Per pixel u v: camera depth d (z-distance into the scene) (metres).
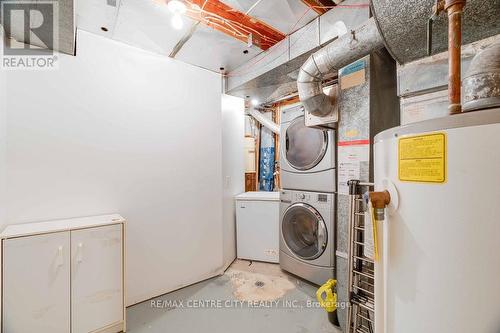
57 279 1.47
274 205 2.88
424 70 1.51
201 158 2.54
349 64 1.75
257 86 3.19
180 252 2.33
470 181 0.58
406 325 0.71
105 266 1.65
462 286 0.59
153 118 2.19
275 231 2.88
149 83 2.17
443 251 0.62
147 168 2.14
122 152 2.01
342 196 1.80
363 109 1.65
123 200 2.00
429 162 0.65
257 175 4.29
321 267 2.25
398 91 1.64
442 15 1.12
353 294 1.48
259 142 4.31
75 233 1.54
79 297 1.54
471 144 0.58
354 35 1.56
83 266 1.56
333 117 1.86
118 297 1.69
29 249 1.39
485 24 1.19
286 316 1.88
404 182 0.71
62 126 1.74
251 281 2.47
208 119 2.61
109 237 1.67
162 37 2.48
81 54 1.83
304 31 2.24
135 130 2.08
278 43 2.53
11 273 1.35
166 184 2.26
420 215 0.67
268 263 2.95
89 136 1.85
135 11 2.06
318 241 2.28
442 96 1.48
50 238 1.46
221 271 2.64
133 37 2.49
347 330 1.50
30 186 1.62
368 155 1.62
